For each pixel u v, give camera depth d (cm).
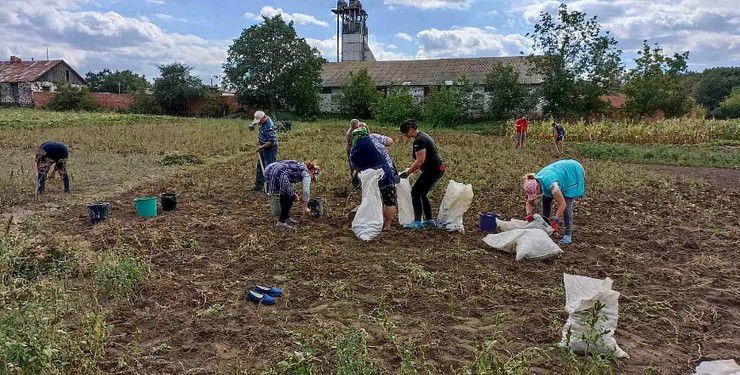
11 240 652
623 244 793
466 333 492
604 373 398
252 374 407
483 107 4619
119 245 695
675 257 739
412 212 852
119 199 1042
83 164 1477
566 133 3148
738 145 2822
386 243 764
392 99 4628
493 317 527
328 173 1352
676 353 464
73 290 552
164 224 838
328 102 5747
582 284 460
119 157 1648
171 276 609
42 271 604
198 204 999
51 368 357
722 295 599
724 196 1273
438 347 461
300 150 1897
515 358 409
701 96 7456
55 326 404
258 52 5259
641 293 599
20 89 5869
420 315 529
